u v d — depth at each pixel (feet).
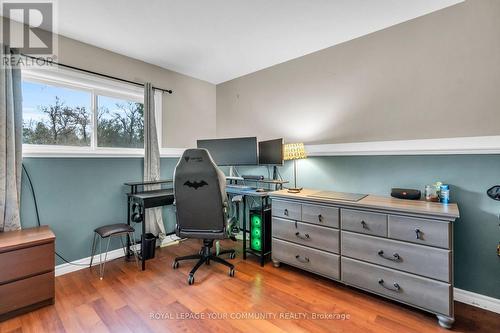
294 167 9.38
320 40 8.34
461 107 6.41
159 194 8.80
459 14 6.39
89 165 8.38
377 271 6.12
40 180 7.36
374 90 7.82
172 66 10.47
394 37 7.41
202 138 12.14
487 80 6.07
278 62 10.14
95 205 8.50
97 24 7.23
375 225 6.12
